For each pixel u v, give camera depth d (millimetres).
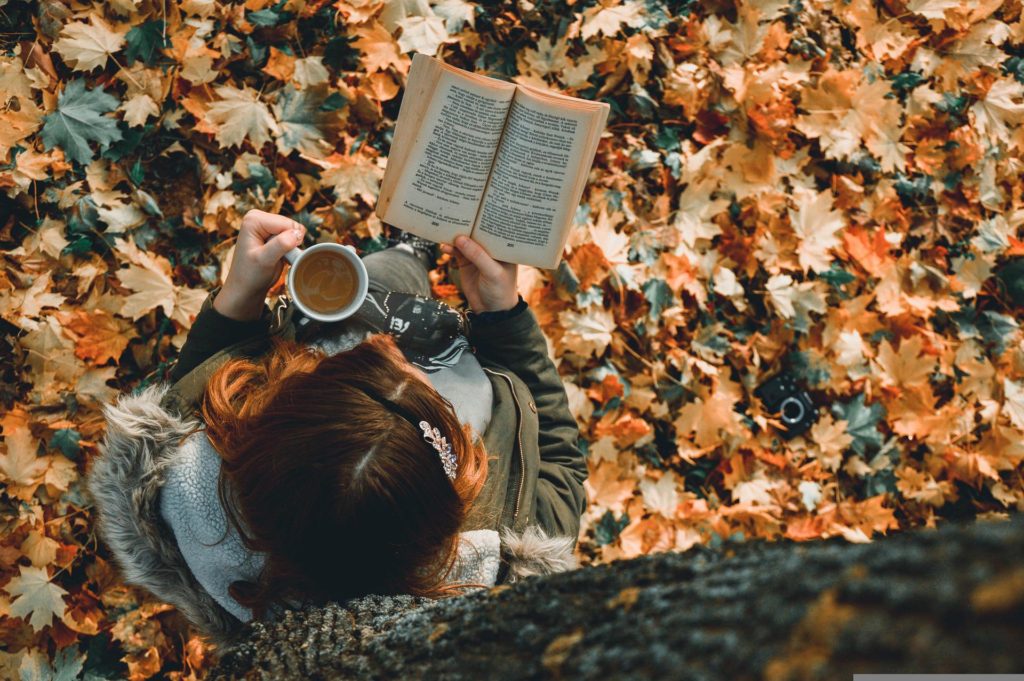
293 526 1372
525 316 1704
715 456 2303
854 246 2414
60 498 1986
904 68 2527
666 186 2309
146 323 2068
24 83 2008
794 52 2410
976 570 675
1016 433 2432
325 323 1612
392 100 2238
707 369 2268
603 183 2270
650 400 2254
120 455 1480
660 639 894
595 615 1079
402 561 1402
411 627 1299
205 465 1469
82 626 1968
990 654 608
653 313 2250
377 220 2178
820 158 2434
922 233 2494
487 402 1625
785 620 783
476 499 1556
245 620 1516
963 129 2539
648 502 2230
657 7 2291
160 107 2076
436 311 1641
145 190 2078
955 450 2402
